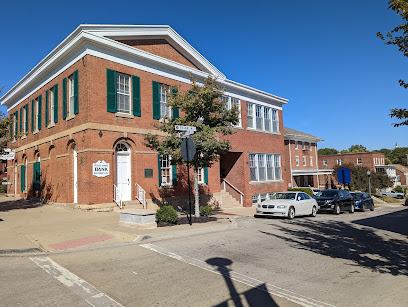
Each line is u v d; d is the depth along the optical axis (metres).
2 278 5.72
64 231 9.98
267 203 15.98
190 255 7.56
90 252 7.68
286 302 4.86
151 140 13.05
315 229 12.38
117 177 15.66
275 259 7.43
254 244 9.05
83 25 14.32
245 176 23.41
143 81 16.98
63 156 16.02
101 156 14.65
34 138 19.95
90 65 14.66
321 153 88.25
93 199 14.15
